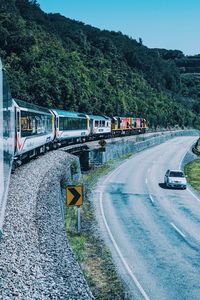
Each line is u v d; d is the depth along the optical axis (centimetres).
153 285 1585
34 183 2316
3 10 9669
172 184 3903
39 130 3334
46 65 8600
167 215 2811
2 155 1438
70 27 17362
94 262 1797
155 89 17938
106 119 7112
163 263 1845
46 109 4000
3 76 1545
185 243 2167
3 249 1281
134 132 9619
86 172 4616
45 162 3247
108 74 13250
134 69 17962
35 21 13900
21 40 8600
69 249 1416
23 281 1108
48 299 1041
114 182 4100
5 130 1608
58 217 1750
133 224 2525
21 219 1611
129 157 6406
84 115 5872
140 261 1858
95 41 17075
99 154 5228
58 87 7931
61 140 4772
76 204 2056
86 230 2295
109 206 3014
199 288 1575
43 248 1384
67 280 1178
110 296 1426
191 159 6781
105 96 10800
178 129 16100
